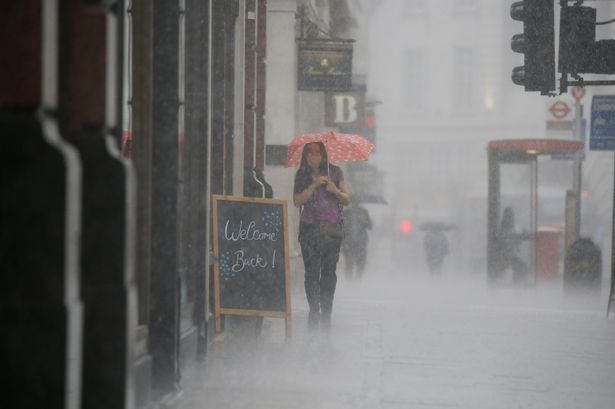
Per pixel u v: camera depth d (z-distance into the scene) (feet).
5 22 32.86
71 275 33.27
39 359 32.68
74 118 37.50
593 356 86.74
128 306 37.52
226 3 93.56
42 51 32.94
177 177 62.80
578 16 113.80
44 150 32.71
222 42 92.43
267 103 162.71
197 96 75.25
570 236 195.31
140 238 61.57
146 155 61.72
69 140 37.52
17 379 32.68
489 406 62.75
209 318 81.10
